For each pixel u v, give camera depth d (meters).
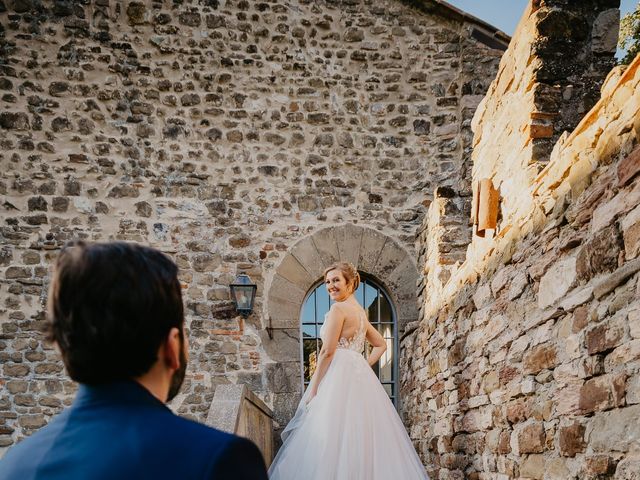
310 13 6.54
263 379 5.88
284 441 3.77
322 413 3.59
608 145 2.14
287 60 6.45
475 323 3.71
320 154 6.37
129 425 0.84
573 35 3.10
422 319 5.72
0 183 5.95
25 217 5.93
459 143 6.41
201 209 6.16
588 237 2.28
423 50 6.60
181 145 6.23
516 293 3.01
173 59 6.32
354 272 4.18
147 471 0.77
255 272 6.10
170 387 1.01
